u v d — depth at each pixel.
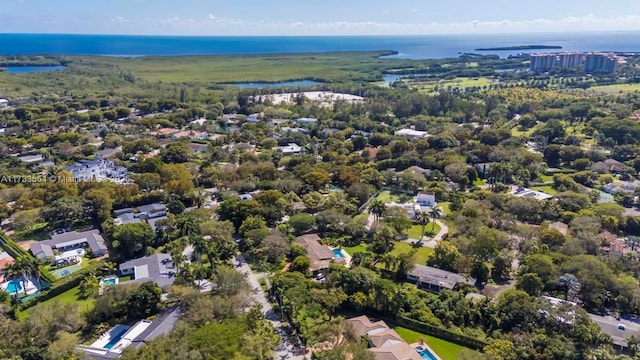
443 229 151.50
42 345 87.31
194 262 124.19
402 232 147.12
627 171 197.38
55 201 151.25
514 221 145.38
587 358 82.94
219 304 96.88
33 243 133.25
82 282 113.88
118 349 89.44
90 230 145.12
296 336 95.12
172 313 98.62
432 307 104.06
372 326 96.75
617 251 124.94
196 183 187.62
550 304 98.06
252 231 132.50
